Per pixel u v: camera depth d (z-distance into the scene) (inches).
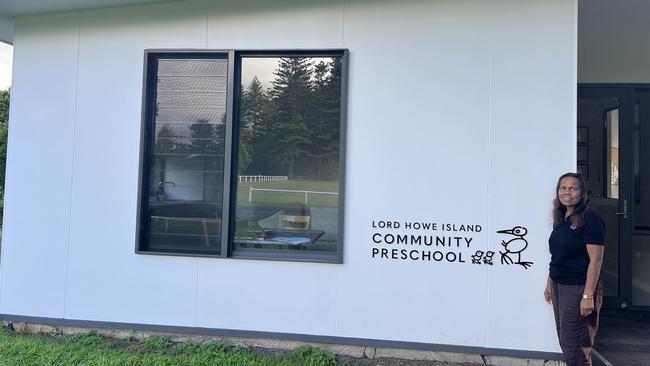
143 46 165.0
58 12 169.6
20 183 170.1
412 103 150.6
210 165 162.6
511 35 146.0
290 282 155.6
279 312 155.9
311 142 158.4
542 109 144.2
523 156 144.8
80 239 166.1
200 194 162.7
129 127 164.9
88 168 166.4
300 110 159.5
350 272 152.6
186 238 163.0
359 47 153.8
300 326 154.8
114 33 166.6
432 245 148.8
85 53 167.9
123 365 141.3
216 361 144.8
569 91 143.1
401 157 150.8
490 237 145.8
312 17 156.8
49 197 168.2
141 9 165.3
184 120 164.4
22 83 171.5
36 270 168.2
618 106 196.7
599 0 188.5
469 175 147.3
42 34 171.0
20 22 172.6
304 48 157.0
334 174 156.6
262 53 160.4
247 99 162.4
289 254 158.1
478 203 146.6
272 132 161.0
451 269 147.9
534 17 144.9
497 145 146.1
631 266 192.7
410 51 151.2
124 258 163.5
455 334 147.3
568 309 114.7
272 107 161.2
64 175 167.8
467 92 148.1
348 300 152.6
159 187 164.9
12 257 169.6
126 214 163.9
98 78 167.0
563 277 116.3
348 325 152.4
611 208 196.4
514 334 144.4
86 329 165.3
